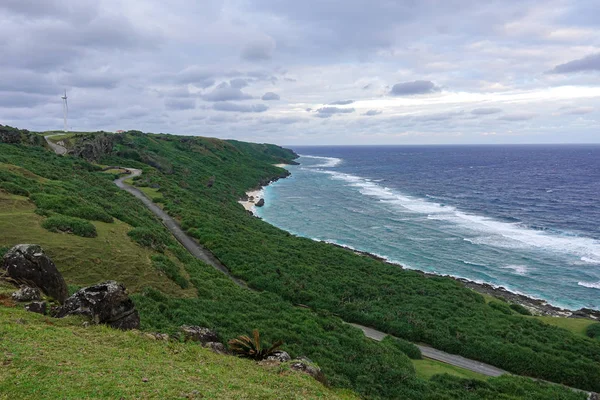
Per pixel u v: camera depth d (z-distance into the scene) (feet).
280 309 113.50
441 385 87.20
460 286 167.22
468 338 114.83
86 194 163.32
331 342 94.73
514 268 205.36
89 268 96.63
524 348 109.40
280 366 54.24
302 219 313.94
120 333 51.24
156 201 224.94
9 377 35.73
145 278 101.71
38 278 59.77
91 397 34.53
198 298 102.17
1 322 45.75
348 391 61.11
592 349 112.06
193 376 43.19
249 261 156.97
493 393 85.30
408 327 120.37
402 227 288.71
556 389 91.97
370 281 158.40
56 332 46.70
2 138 232.73
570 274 196.03
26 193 127.75
